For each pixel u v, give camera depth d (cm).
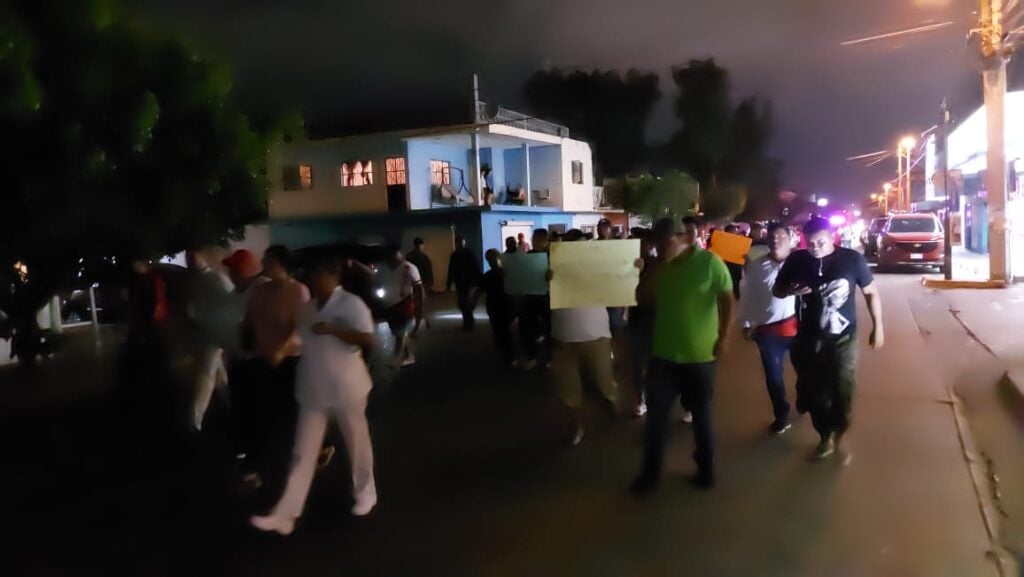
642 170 5547
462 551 540
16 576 528
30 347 891
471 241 2922
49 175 689
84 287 854
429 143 3072
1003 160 2070
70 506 662
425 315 1897
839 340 686
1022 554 510
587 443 782
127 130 729
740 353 1268
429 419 905
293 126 952
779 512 589
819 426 704
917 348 1255
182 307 843
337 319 565
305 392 572
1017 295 1898
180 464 769
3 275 738
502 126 2914
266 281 672
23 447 845
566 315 761
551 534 562
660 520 580
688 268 620
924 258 2780
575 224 3725
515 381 1107
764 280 773
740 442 768
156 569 534
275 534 584
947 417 839
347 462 755
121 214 752
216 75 824
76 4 708
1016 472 671
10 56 638
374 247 1505
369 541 563
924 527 555
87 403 1064
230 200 870
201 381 834
